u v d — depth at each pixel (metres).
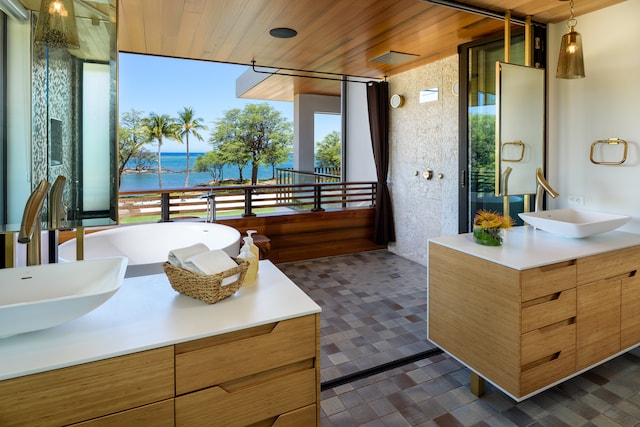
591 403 2.03
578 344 2.05
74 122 1.65
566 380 2.16
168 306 1.29
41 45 1.63
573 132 2.97
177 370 1.08
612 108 2.72
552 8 2.78
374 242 5.38
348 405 2.03
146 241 3.86
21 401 0.91
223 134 15.77
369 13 2.91
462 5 2.74
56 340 1.06
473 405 2.03
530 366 1.89
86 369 0.97
